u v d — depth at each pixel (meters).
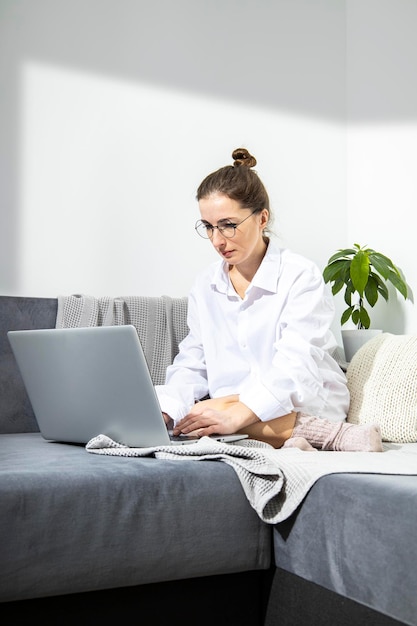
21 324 2.53
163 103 3.06
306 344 1.97
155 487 1.41
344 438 1.85
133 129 3.00
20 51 2.81
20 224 2.77
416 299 3.25
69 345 1.74
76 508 1.34
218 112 3.18
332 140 3.42
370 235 3.38
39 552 1.31
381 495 1.28
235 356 2.20
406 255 3.28
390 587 1.24
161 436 1.66
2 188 2.75
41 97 2.84
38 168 2.82
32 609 1.35
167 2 3.09
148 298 2.67
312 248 3.36
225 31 3.21
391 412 2.18
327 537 1.38
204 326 2.24
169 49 3.09
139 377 1.63
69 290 2.85
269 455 1.60
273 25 3.31
